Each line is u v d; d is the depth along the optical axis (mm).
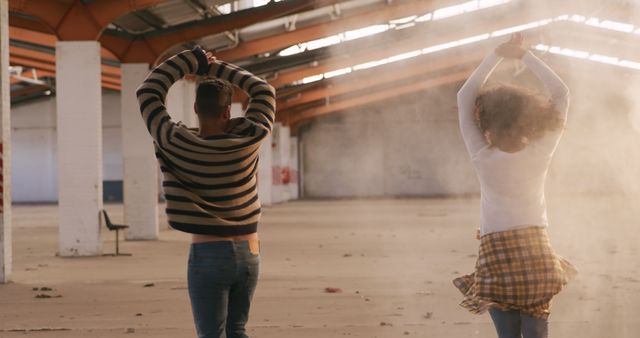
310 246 17188
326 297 9586
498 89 3941
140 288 10953
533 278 3754
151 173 20156
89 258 15594
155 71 3928
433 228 22203
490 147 3920
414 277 11359
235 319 3953
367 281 11039
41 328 7980
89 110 16078
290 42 25828
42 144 49656
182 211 3750
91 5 16188
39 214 35094
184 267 13750
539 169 3855
